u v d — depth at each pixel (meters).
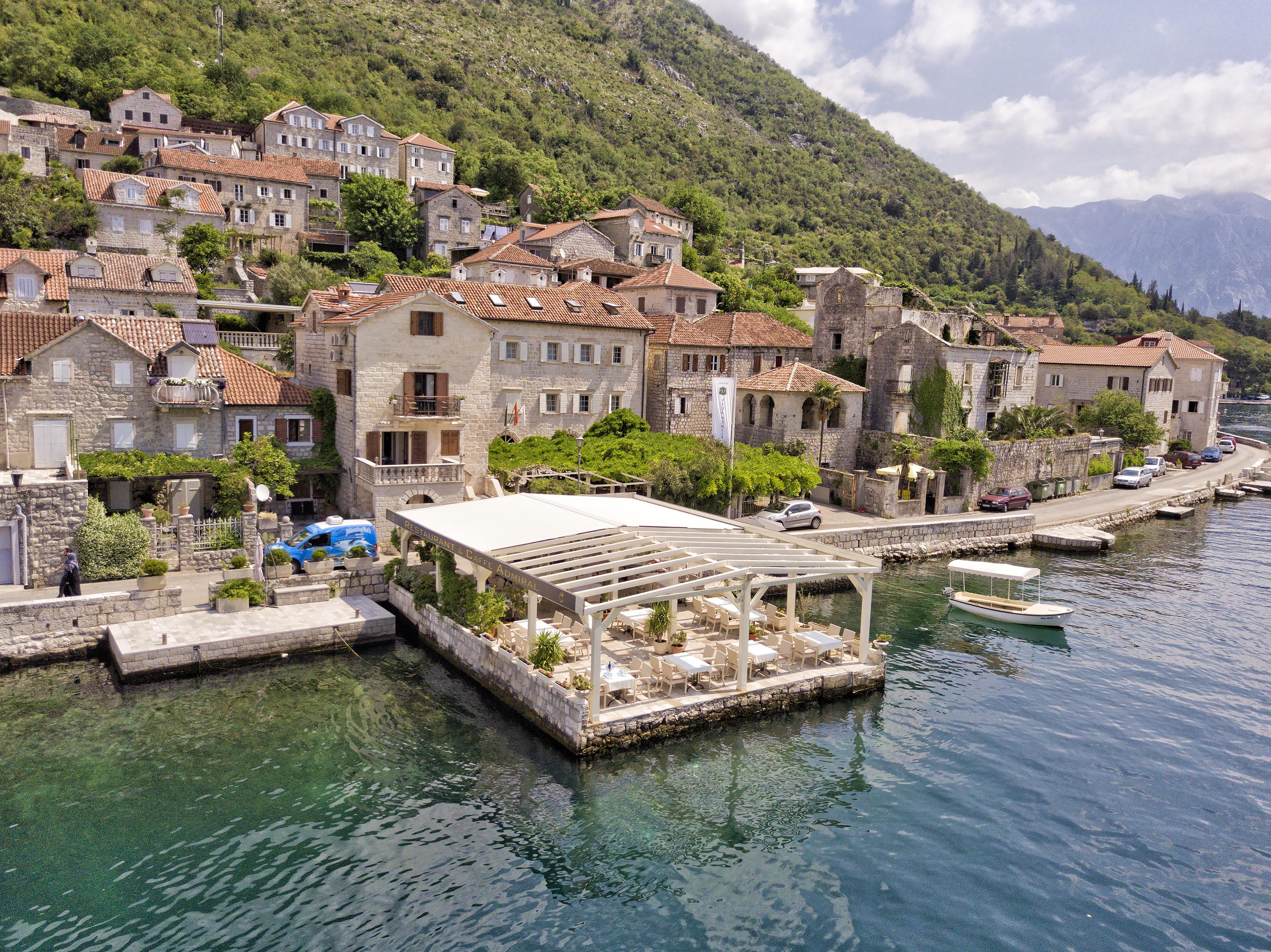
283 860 18.39
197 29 160.75
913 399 62.94
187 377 40.69
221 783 21.53
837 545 45.84
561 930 16.50
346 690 27.48
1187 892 18.20
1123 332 185.88
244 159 96.94
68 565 29.95
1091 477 69.06
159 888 17.28
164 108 108.69
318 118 115.19
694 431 60.44
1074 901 17.80
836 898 17.70
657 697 25.17
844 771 23.22
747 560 26.55
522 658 26.62
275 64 161.25
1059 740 25.48
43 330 39.09
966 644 34.06
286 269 73.75
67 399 37.78
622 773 22.69
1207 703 28.53
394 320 41.50
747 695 25.84
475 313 48.91
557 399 52.53
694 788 22.12
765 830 20.20
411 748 23.69
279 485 40.22
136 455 38.12
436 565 32.69
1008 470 60.84
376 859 18.55
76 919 16.25
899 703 27.94
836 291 67.62
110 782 21.36
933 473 54.78
